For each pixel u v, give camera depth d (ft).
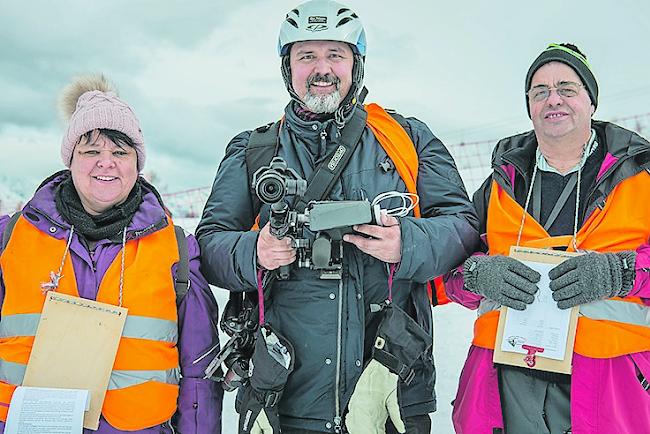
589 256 6.70
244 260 7.19
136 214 7.09
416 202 7.50
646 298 6.82
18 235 6.87
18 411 6.25
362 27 7.91
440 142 8.17
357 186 7.55
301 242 6.95
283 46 7.95
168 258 7.07
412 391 7.41
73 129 6.88
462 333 17.39
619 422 6.68
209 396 7.31
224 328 7.43
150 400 6.72
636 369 6.83
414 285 7.74
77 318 6.61
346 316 7.24
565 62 7.31
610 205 7.06
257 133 8.18
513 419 7.17
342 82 7.75
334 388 7.18
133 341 6.70
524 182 7.74
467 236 7.55
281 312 7.43
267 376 6.90
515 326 7.04
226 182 8.04
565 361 6.80
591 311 6.93
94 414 6.47
